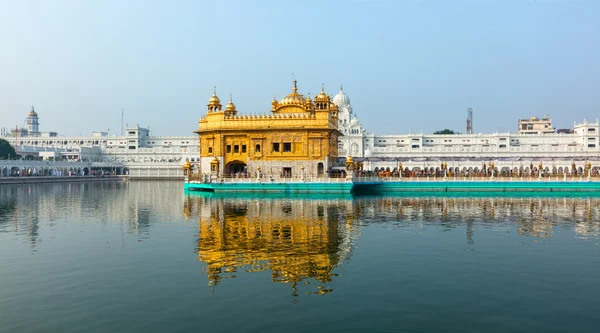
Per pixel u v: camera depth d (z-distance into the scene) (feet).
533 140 477.77
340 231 103.19
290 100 262.88
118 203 175.94
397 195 210.18
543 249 84.53
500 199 188.55
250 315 50.96
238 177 229.66
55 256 78.84
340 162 268.41
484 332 46.60
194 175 244.01
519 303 54.80
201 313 51.60
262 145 236.22
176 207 157.99
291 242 90.07
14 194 230.07
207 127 247.70
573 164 274.16
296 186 213.46
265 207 155.02
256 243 89.04
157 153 537.24
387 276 65.72
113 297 57.00
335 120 283.59
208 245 87.40
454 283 62.54
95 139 584.81
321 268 70.03
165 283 62.54
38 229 108.58
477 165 394.73
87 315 51.24
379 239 93.56
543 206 159.22
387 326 48.01
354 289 59.77
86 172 497.05
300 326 48.03
